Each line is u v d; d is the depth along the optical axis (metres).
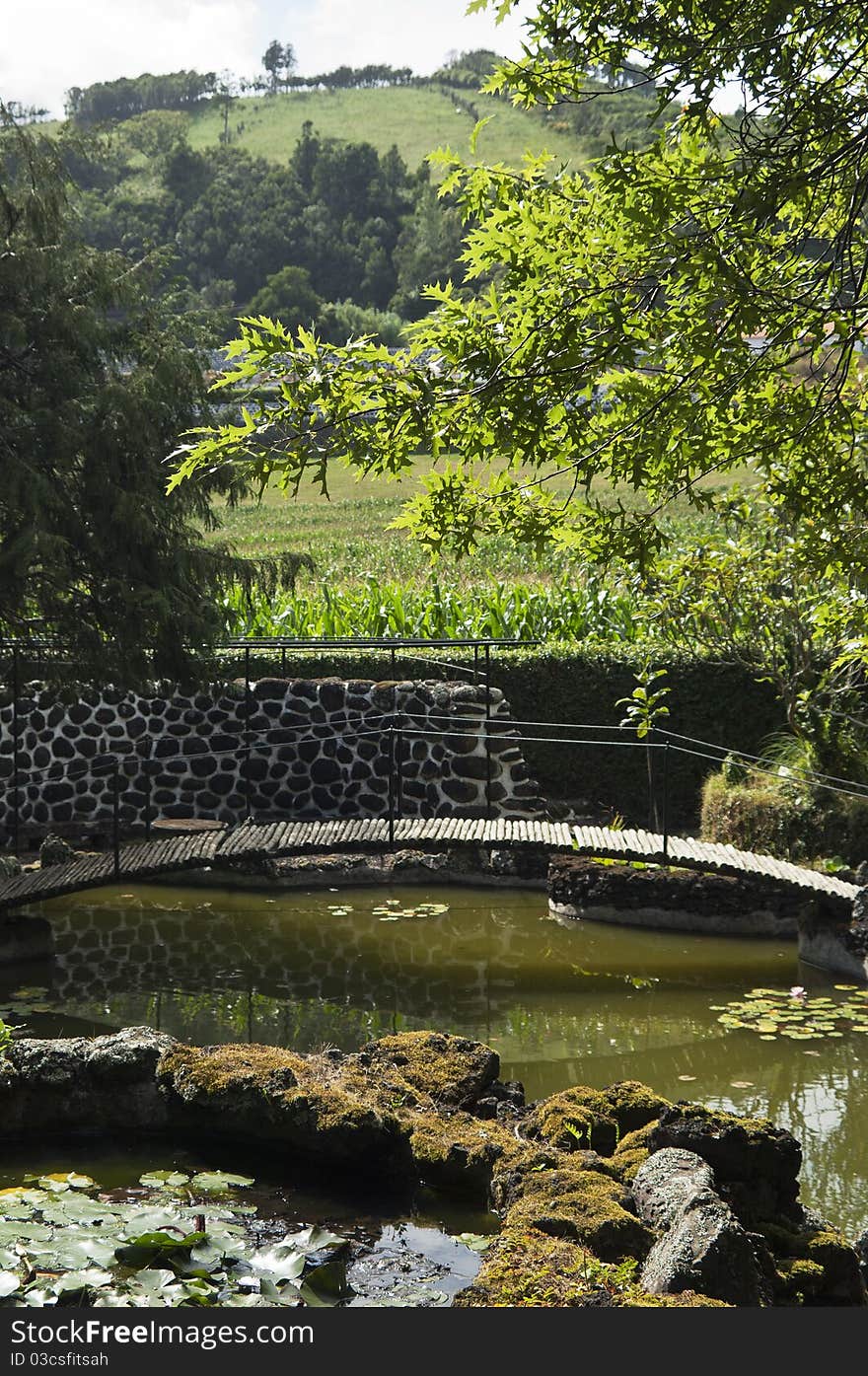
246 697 10.34
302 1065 4.88
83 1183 4.20
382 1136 4.39
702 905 8.16
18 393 8.12
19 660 8.86
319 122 113.94
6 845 10.06
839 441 4.26
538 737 10.93
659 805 10.88
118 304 8.41
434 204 80.69
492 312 3.49
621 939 8.04
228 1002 6.77
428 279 78.69
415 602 13.23
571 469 3.85
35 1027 6.29
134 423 7.93
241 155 95.44
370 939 8.02
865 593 6.85
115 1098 4.75
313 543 25.86
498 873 9.26
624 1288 3.30
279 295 71.69
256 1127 4.55
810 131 3.47
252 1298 3.37
